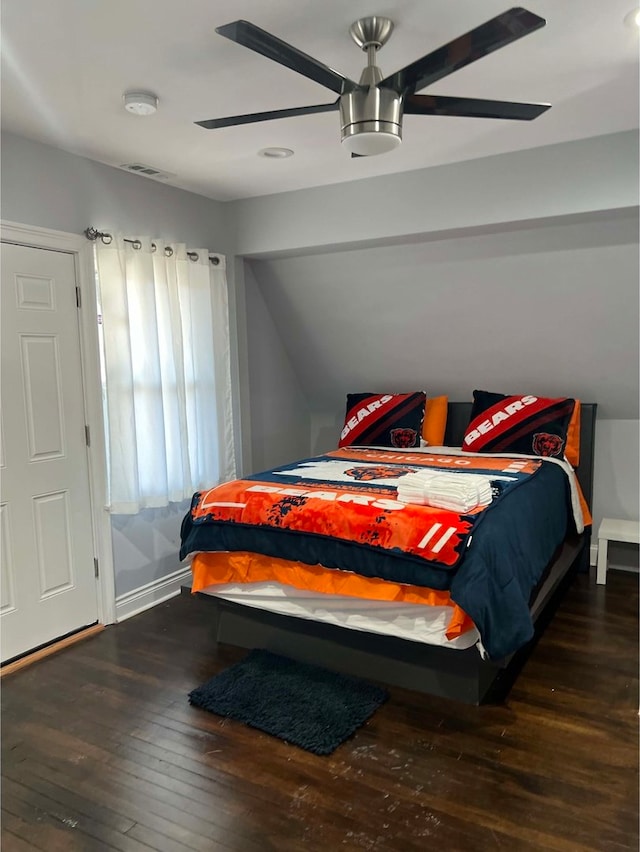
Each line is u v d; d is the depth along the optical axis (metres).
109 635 3.24
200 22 1.90
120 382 3.24
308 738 2.29
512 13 1.43
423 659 2.56
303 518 2.63
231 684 2.67
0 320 2.79
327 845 1.81
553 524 3.12
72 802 2.03
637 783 2.03
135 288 3.34
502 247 3.57
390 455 3.99
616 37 2.03
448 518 2.42
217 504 2.90
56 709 2.56
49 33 1.94
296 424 5.08
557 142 3.08
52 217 2.98
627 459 4.02
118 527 3.41
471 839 1.82
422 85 1.84
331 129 2.79
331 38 2.03
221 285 3.98
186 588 3.17
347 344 4.57
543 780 2.06
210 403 3.89
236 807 1.98
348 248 3.92
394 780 2.08
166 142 2.94
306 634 2.84
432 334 4.20
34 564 3.02
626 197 2.98
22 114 2.58
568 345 3.84
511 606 2.29
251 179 3.58
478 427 3.98
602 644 2.99
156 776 2.14
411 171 3.49
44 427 3.01
